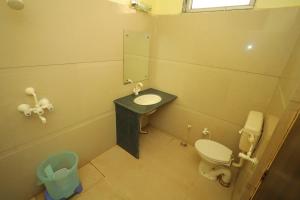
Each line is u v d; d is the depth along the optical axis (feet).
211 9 5.64
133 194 5.25
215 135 6.82
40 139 4.56
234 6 5.22
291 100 2.53
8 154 4.02
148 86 8.23
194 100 6.98
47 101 4.19
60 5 3.99
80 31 4.58
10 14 3.30
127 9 5.70
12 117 3.85
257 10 4.75
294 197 1.85
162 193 5.35
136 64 6.97
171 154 7.11
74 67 4.75
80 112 5.37
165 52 7.14
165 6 6.59
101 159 6.55
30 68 3.86
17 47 3.55
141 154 7.00
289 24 4.40
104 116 6.30
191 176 6.03
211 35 5.77
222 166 5.77
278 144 2.73
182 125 7.79
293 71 3.35
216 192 5.47
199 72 6.47
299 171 1.85
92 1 4.61
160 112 8.43
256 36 4.95
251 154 4.34
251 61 5.24
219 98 6.27
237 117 6.03
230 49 5.53
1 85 3.52
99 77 5.58
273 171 2.60
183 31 6.38
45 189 5.02
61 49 4.31
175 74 7.18
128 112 6.14
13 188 4.36
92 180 5.63
